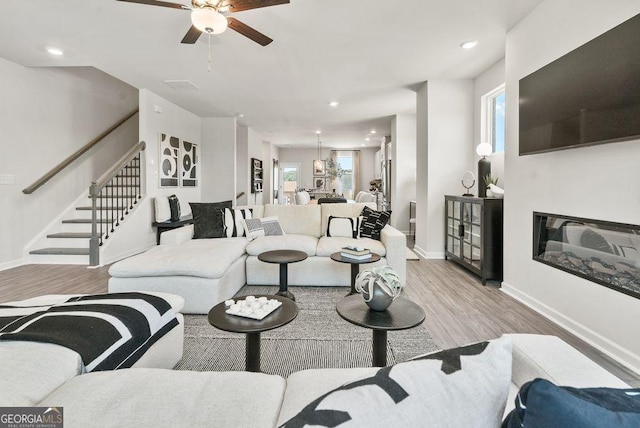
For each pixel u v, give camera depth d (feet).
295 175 41.52
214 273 8.78
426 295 10.53
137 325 4.85
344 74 14.44
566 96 7.36
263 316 5.25
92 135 18.15
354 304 5.75
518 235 9.97
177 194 20.11
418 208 17.17
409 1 8.83
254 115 22.62
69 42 11.27
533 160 9.18
